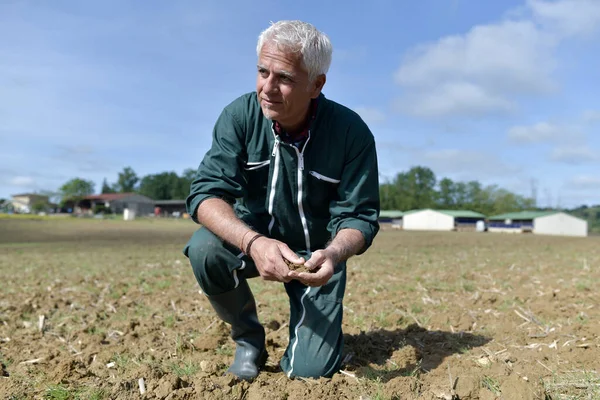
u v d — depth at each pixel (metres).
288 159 2.62
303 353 2.60
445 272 7.16
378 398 2.33
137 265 9.06
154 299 5.24
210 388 2.44
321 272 2.23
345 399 2.38
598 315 3.92
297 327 2.66
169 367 2.91
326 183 2.71
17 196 117.81
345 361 2.92
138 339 3.62
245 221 2.79
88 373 2.81
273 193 2.69
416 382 2.46
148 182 130.12
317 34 2.34
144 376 2.63
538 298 4.75
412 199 85.88
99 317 4.44
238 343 2.82
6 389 2.58
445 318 3.95
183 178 127.31
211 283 2.63
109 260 10.33
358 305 4.68
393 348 3.23
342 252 2.40
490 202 86.88
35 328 4.00
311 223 2.79
